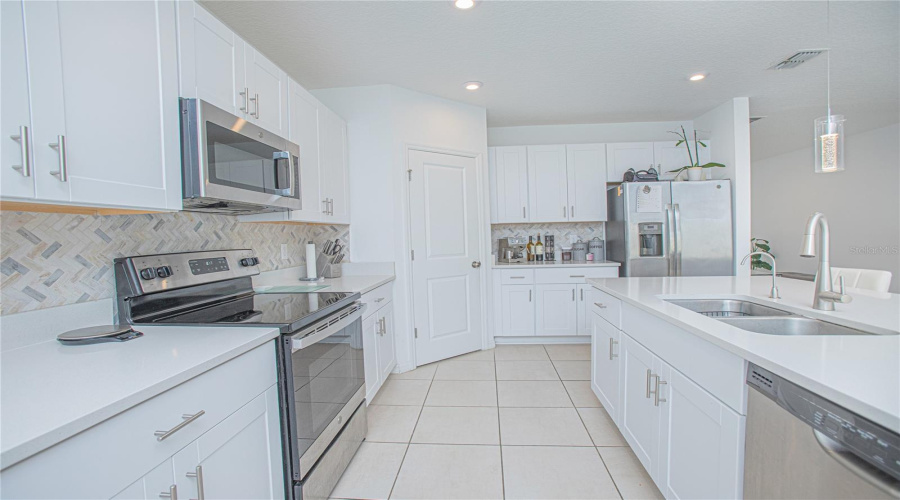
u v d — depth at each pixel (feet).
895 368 2.73
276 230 8.26
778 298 5.52
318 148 7.97
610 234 12.92
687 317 4.34
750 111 12.52
